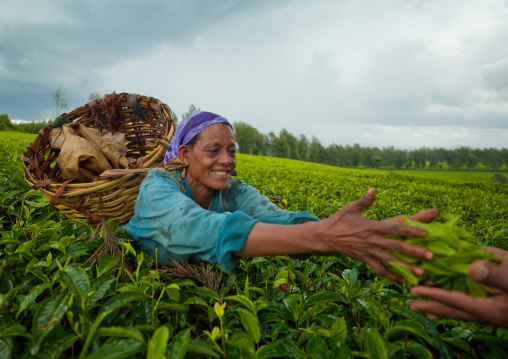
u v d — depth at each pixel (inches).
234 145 82.9
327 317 56.9
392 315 60.7
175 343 44.1
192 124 80.4
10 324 49.3
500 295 41.3
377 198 216.2
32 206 105.6
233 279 72.2
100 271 62.6
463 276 42.1
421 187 441.4
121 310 59.5
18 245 78.3
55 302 46.2
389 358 45.9
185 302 58.7
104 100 127.7
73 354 45.5
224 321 58.9
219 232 57.5
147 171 88.4
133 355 45.3
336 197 221.5
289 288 73.2
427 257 41.9
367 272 92.7
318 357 46.2
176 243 64.8
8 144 399.2
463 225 156.0
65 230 84.4
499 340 52.8
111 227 83.6
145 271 65.6
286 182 267.3
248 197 87.9
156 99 121.3
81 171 99.0
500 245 133.3
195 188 86.0
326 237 50.1
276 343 49.9
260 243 54.4
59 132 109.7
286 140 4621.1
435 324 60.9
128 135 140.5
